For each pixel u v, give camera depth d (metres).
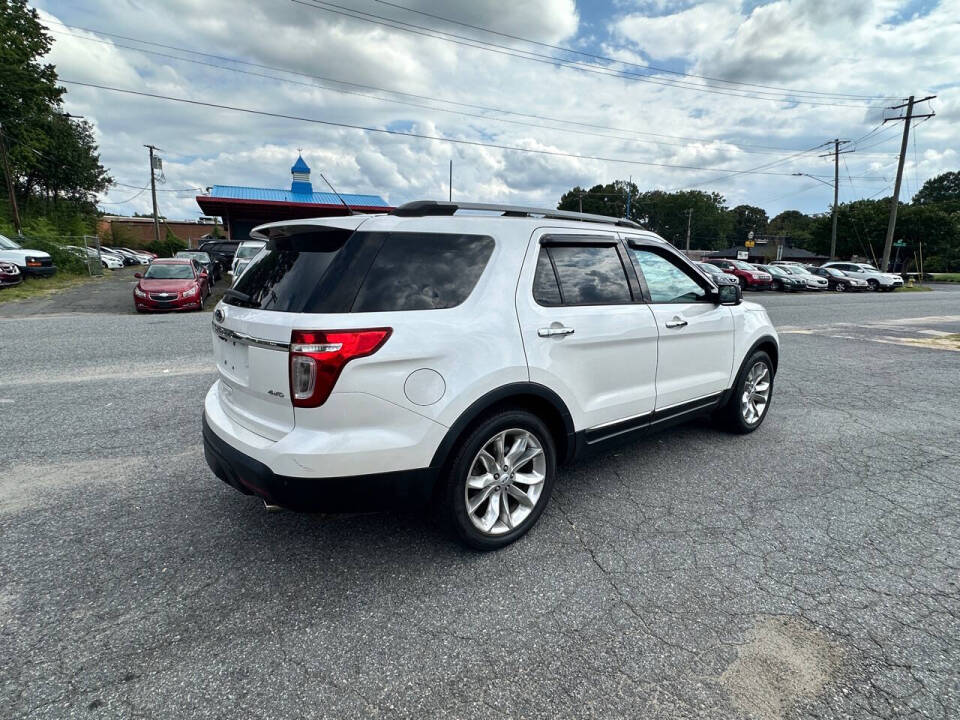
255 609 2.37
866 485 3.74
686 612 2.39
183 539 2.91
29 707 1.84
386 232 2.51
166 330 10.11
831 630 2.28
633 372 3.41
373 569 2.67
